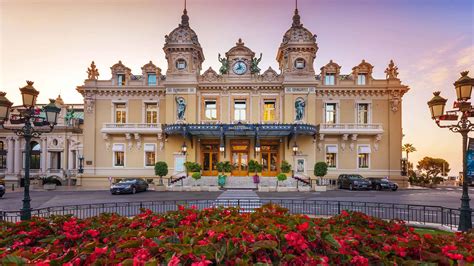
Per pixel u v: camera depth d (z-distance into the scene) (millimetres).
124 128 33156
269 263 3219
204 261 2986
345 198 21672
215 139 33906
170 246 3373
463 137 10039
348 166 33219
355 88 33406
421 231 10367
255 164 31047
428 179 40250
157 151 33719
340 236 4211
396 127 33250
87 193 26781
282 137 33125
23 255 3496
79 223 5543
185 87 33031
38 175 39094
